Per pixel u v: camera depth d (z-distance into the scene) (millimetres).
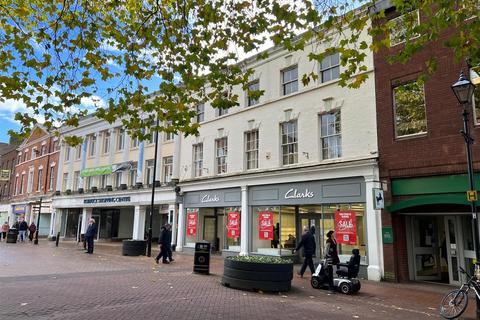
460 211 12031
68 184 35062
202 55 8211
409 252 13352
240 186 19234
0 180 48656
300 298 9742
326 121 16312
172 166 25000
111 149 30984
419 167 12734
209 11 7641
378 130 14078
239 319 7301
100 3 8398
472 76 11883
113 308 7824
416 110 13227
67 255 18688
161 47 8508
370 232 13648
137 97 8844
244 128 19891
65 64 8312
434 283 12711
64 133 36562
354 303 9398
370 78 14695
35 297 8617
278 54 18625
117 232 33375
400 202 12828
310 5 6938
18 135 8086
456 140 12016
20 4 8352
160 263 16359
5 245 24938
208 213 21781
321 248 15633
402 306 9258
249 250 18391
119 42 8469
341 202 14852
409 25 7297
